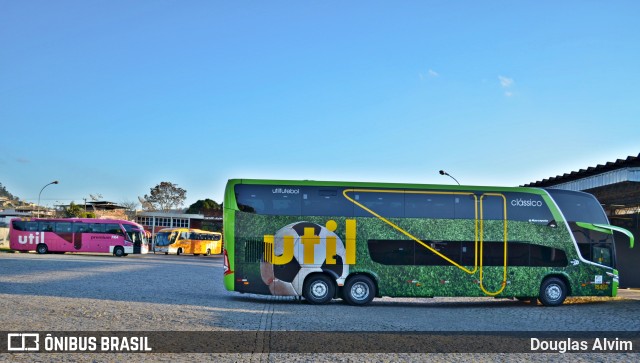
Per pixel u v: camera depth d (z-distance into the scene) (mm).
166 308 15750
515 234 19750
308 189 19328
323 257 19031
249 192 19234
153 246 72375
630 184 20641
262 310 16672
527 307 19750
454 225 19484
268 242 19016
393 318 15633
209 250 72188
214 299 19469
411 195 19531
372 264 19094
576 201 20422
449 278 19250
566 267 19906
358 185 19438
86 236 55062
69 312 14070
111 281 24609
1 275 25875
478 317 16406
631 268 25625
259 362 9062
